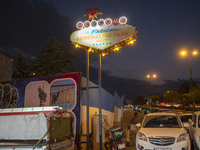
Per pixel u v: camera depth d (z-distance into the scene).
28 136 5.05
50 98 8.96
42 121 5.00
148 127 8.10
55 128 5.31
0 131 5.27
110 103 15.09
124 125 20.73
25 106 9.35
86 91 8.80
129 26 8.40
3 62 11.36
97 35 8.59
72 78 8.66
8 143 5.12
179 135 7.08
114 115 17.31
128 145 10.40
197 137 7.80
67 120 6.02
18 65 20.84
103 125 8.61
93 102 10.73
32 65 21.16
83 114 8.98
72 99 8.49
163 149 6.88
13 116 5.26
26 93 9.46
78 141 7.98
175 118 8.44
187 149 6.98
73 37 8.77
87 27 8.71
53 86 9.01
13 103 9.59
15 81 9.83
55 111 5.55
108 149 8.26
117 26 8.49
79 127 8.12
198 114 8.86
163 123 8.23
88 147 8.02
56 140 5.33
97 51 8.55
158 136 7.07
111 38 8.48
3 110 5.91
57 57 21.75
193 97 35.19
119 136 8.28
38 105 9.16
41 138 4.89
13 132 5.18
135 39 8.37
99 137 8.09
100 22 8.62
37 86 9.34
